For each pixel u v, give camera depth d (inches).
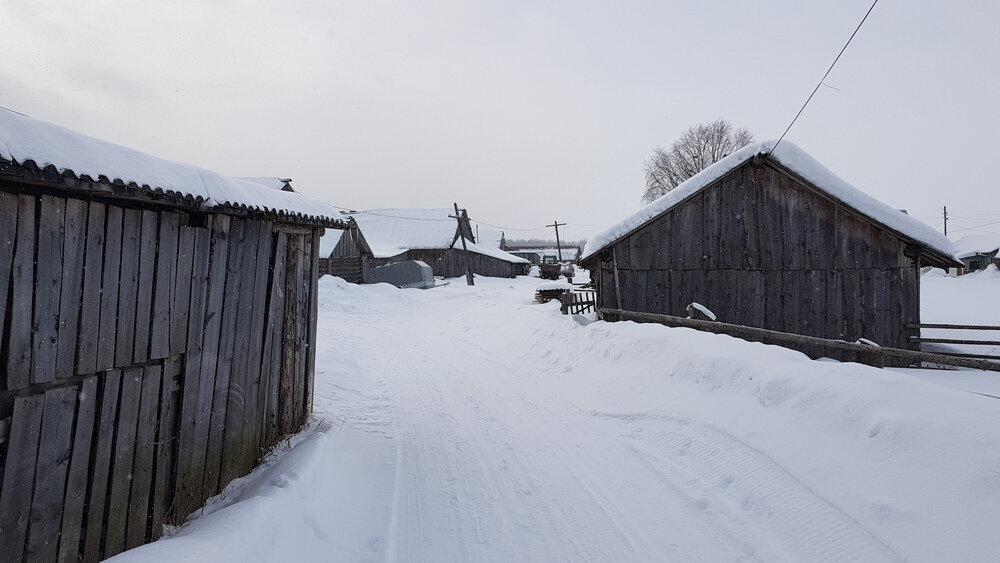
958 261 414.9
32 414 116.6
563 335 450.3
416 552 156.0
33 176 108.0
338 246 1398.9
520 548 155.4
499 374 411.2
